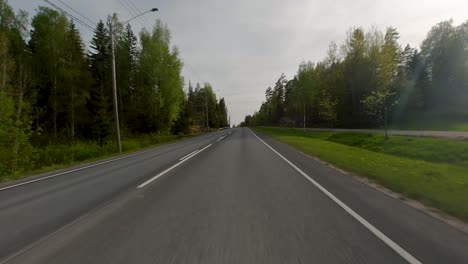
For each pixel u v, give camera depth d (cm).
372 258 336
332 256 341
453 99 5112
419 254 346
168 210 545
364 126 4862
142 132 4625
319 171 994
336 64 5328
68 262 339
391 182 761
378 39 4688
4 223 500
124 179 920
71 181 929
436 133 2295
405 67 7281
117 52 4512
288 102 8712
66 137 2923
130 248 372
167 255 349
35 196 721
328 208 544
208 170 1038
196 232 425
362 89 4866
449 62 5281
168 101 3866
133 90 4725
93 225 471
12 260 350
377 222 464
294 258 336
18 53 2677
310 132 4484
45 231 452
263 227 442
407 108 4800
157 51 3741
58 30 2880
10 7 2591
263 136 3822
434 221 469
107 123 3073
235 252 354
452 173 1025
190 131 6391
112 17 4081
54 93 2962
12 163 1439
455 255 343
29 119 1606
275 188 723
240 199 615
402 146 2006
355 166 1073
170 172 1025
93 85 3997
